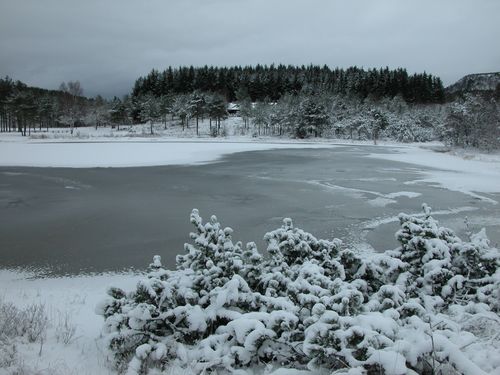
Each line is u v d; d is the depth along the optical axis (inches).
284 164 1400.1
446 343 139.9
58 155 1552.7
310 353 148.9
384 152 2033.7
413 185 951.0
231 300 185.6
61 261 423.5
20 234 529.3
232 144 2464.3
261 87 5098.4
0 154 1574.8
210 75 5324.8
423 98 5482.3
